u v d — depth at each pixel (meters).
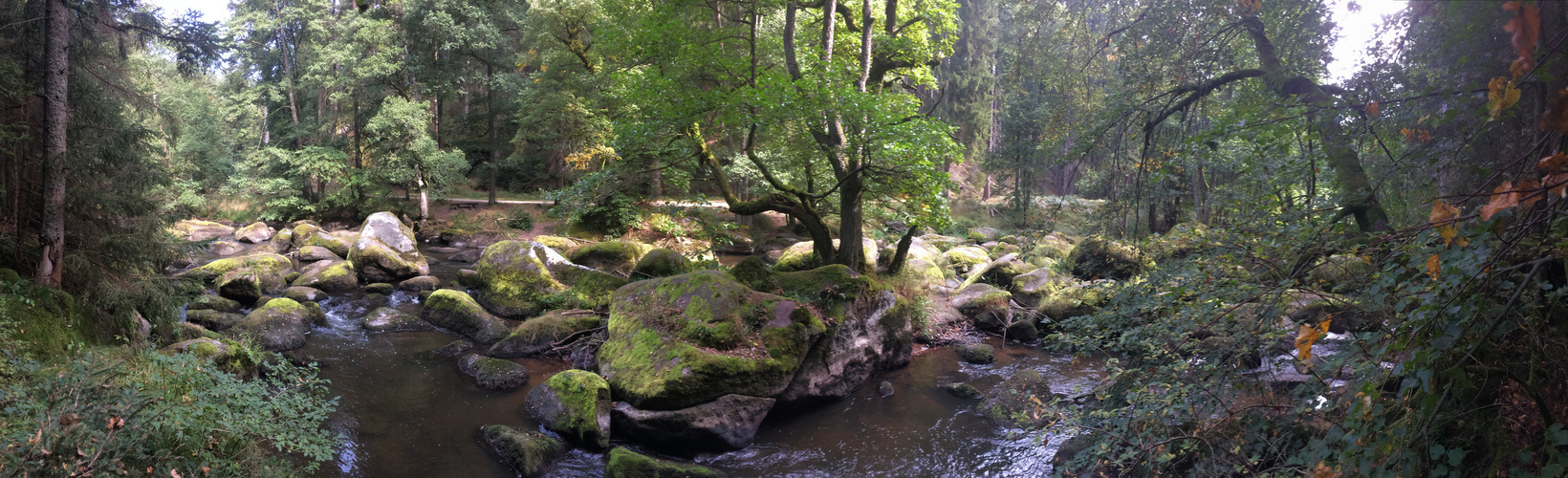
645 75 12.15
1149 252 5.86
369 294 13.66
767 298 8.78
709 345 7.92
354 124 27.47
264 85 28.33
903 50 14.07
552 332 10.02
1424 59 3.49
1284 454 3.76
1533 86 2.80
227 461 4.67
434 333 10.85
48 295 6.59
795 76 11.63
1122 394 5.01
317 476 5.80
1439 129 3.46
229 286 12.08
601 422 7.10
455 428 7.20
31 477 3.37
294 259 17.48
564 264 13.09
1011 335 11.93
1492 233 2.11
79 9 7.44
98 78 8.02
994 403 8.19
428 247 22.31
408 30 25.23
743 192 26.50
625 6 13.43
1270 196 5.08
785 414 8.23
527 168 33.78
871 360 9.48
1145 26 5.76
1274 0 5.15
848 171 12.01
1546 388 2.76
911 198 11.88
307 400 5.67
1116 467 5.23
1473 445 2.97
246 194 26.12
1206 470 4.14
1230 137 4.77
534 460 6.41
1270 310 3.85
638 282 9.81
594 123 22.56
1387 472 2.45
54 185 7.05
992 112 36.97
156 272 8.21
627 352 8.18
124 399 4.05
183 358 5.15
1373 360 2.56
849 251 12.27
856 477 6.70
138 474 3.84
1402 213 4.12
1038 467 6.70
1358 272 3.73
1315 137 4.47
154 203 8.21
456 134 33.97
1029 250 6.34
